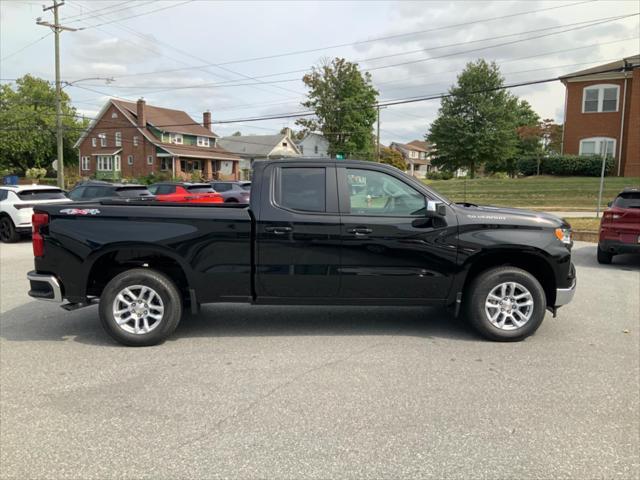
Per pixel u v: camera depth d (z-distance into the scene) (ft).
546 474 9.60
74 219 17.01
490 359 15.69
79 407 12.44
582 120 103.50
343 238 16.97
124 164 183.62
